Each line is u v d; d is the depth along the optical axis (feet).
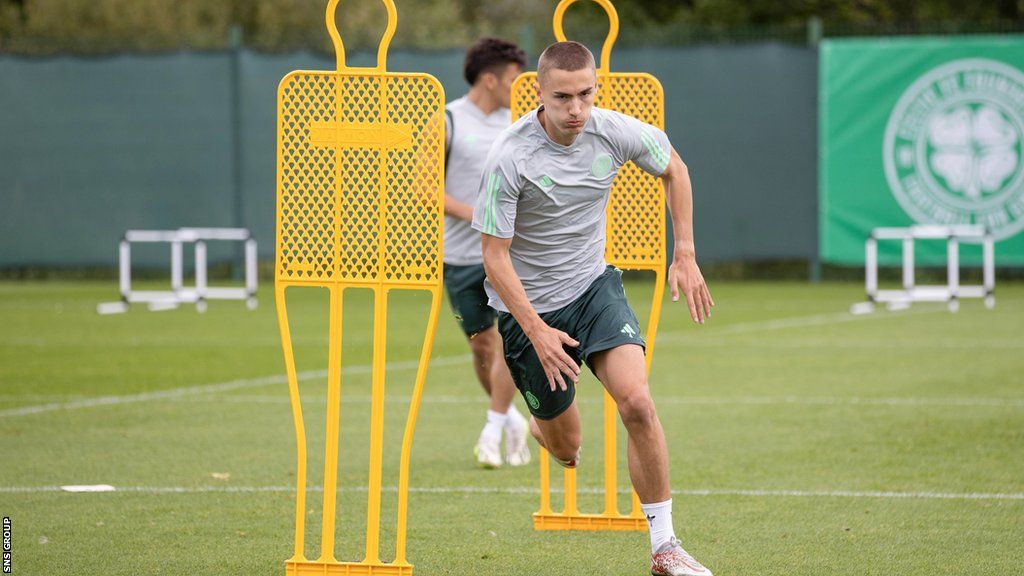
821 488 75.66
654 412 55.31
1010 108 220.43
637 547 63.26
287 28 312.50
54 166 237.66
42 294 226.99
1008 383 119.03
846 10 306.96
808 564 59.21
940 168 223.30
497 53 85.56
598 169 56.44
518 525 67.82
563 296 58.08
